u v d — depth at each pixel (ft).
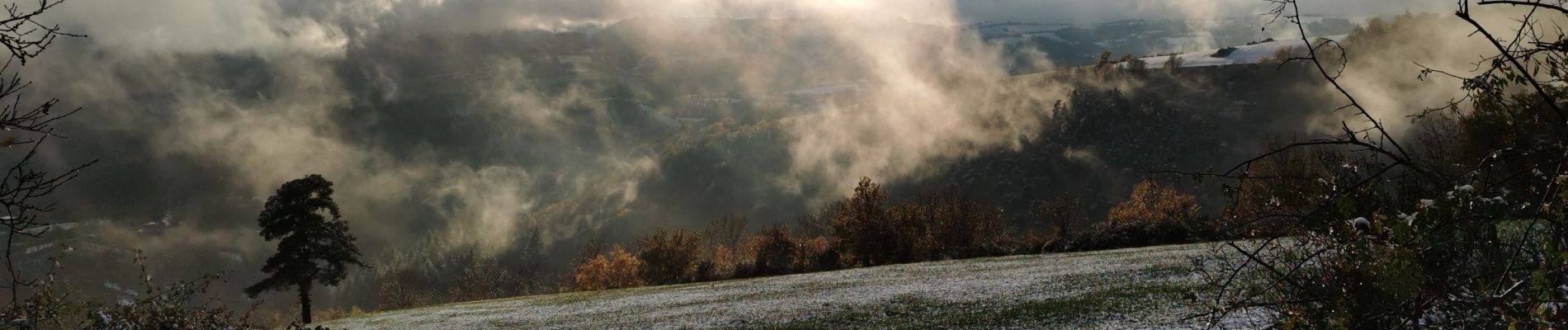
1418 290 16.02
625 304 123.24
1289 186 19.25
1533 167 14.92
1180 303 54.44
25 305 32.22
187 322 45.93
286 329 53.47
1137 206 210.18
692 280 196.13
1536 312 13.51
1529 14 13.74
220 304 51.37
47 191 18.89
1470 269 16.93
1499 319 15.10
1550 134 15.40
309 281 197.26
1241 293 27.78
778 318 78.74
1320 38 14.64
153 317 43.83
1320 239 19.89
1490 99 16.79
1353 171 18.45
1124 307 57.72
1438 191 16.61
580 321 99.19
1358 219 18.04
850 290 104.12
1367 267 17.66
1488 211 15.02
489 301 179.42
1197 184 17.54
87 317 38.86
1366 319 18.07
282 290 195.31
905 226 186.60
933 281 103.65
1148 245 140.56
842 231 188.75
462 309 149.69
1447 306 16.56
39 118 18.63
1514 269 15.78
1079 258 118.83
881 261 182.29
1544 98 13.69
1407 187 18.19
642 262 225.56
